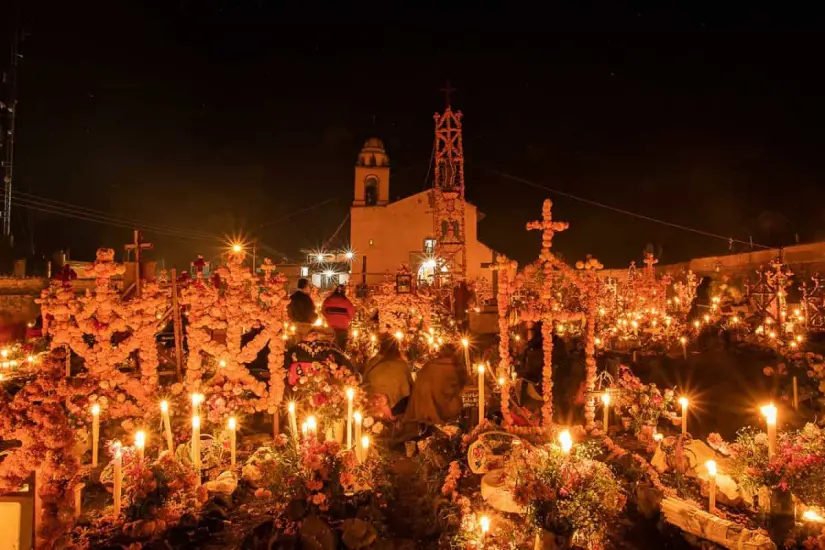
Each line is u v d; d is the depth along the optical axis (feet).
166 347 43.86
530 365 44.11
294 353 36.01
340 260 158.40
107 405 30.55
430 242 147.84
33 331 48.65
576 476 21.03
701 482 24.85
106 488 25.68
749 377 41.68
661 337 67.51
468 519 22.16
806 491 20.61
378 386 37.24
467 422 33.86
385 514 24.97
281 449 27.37
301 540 20.68
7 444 28.48
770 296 70.79
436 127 97.66
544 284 33.53
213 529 23.12
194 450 25.94
